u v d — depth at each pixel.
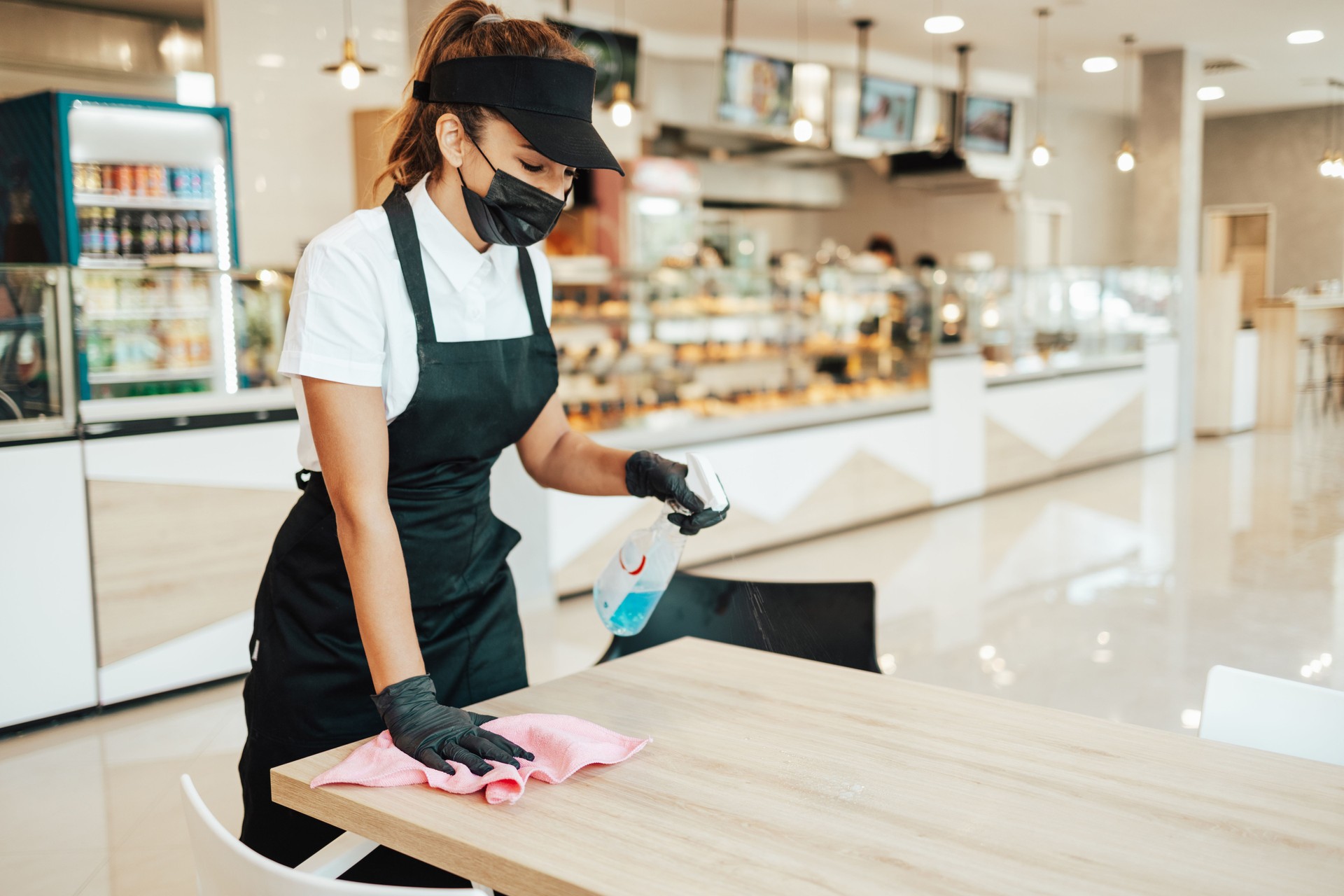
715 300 5.76
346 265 1.29
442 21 1.36
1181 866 0.98
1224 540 5.55
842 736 1.30
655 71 8.26
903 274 6.39
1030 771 1.19
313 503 1.49
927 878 0.96
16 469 3.21
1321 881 0.95
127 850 2.51
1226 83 10.70
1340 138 12.29
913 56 9.33
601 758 1.20
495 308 1.47
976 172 8.82
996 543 5.59
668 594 2.19
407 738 1.20
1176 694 3.40
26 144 4.56
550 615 4.39
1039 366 7.51
